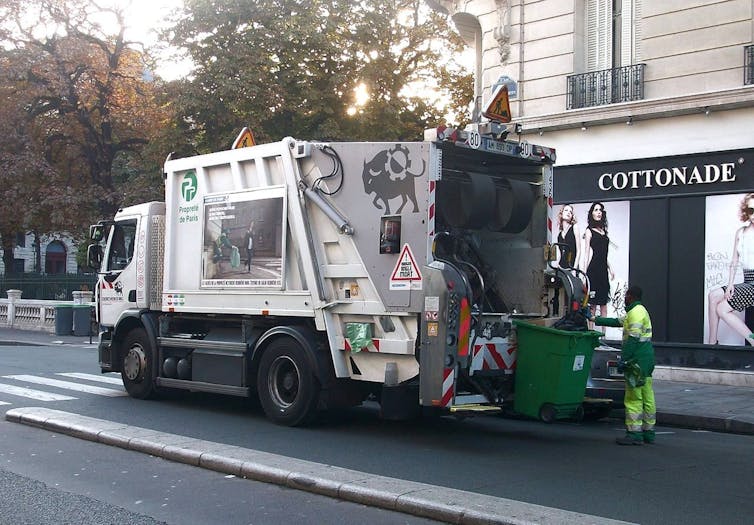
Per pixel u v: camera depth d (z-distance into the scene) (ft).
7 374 50.16
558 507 20.72
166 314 38.58
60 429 30.60
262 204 33.40
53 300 99.40
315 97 81.05
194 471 24.75
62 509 20.68
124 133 106.01
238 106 78.74
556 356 28.71
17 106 94.58
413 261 28.50
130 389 39.78
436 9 64.49
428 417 36.06
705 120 48.75
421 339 27.94
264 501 21.42
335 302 30.76
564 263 33.04
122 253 41.27
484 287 31.91
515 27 57.57
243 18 80.18
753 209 46.88
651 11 51.34
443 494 20.65
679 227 49.85
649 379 30.81
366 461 26.18
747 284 47.01
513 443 30.14
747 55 47.29
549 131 55.72
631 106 51.13
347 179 30.55
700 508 20.84
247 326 34.47
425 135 28.63
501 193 32.09
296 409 31.86
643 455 28.25
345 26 84.64
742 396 42.57
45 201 91.09
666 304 50.11
